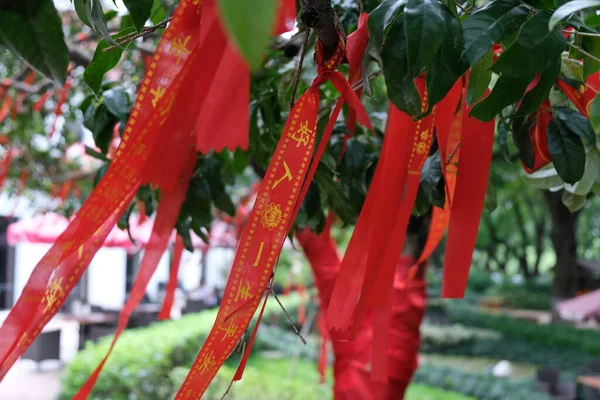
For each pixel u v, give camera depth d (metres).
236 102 0.83
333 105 1.33
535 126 1.04
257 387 6.20
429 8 0.75
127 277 14.52
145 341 7.25
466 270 1.00
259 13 0.29
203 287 14.99
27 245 12.31
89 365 6.16
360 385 1.77
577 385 8.23
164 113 0.85
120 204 0.88
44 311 0.82
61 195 4.70
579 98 1.04
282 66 1.63
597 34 0.81
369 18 0.81
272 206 0.85
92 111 1.46
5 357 0.79
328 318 0.93
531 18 0.77
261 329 12.47
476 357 13.67
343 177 1.38
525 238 26.53
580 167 0.96
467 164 1.02
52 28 0.62
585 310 10.30
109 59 1.00
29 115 4.42
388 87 0.80
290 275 10.23
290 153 0.86
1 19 0.60
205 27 0.81
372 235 0.96
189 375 0.81
